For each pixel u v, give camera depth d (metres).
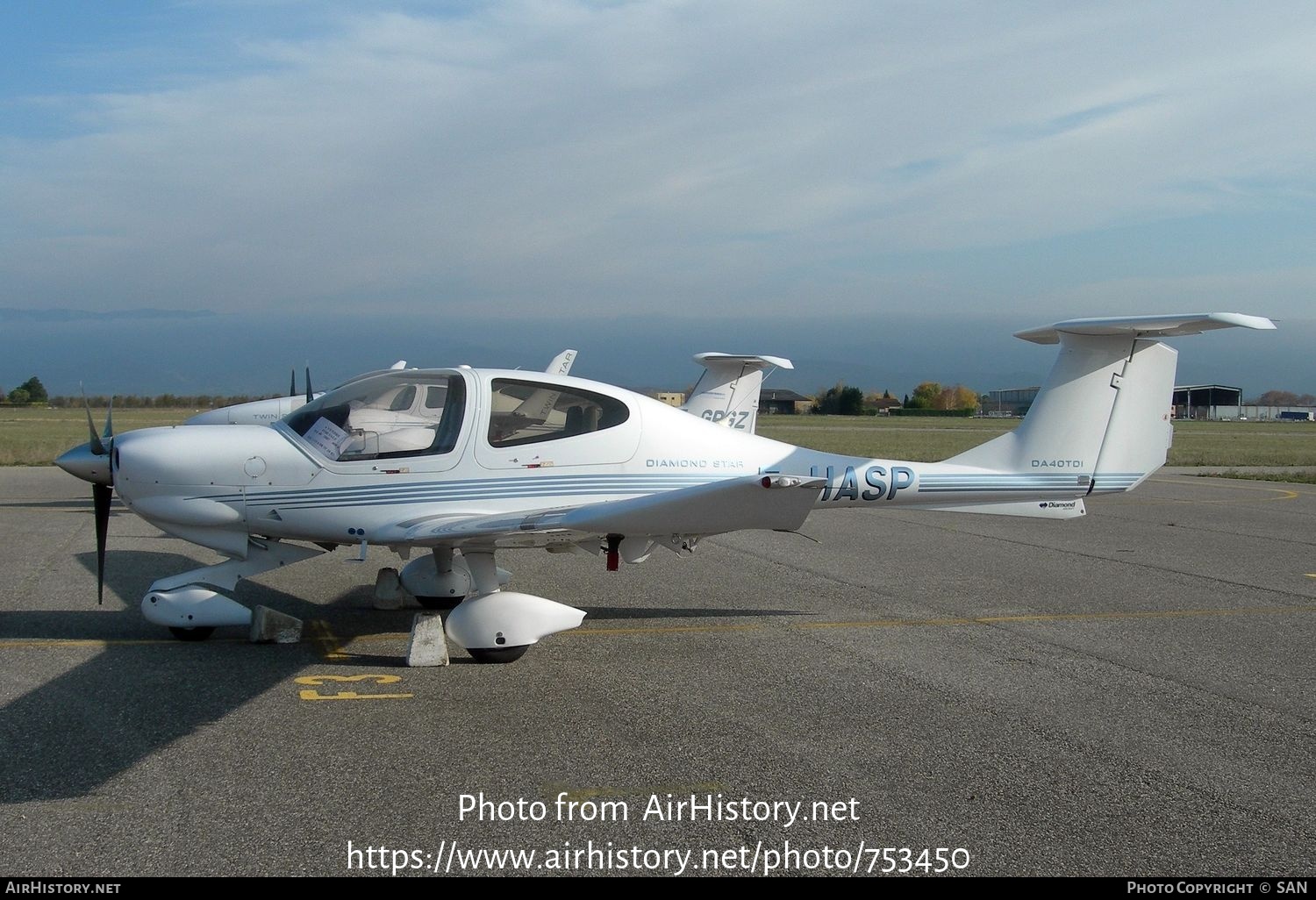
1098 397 6.95
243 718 4.50
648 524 4.99
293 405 13.75
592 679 5.27
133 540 10.14
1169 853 3.29
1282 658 5.94
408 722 4.49
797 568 8.96
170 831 3.30
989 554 10.08
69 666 5.35
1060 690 5.18
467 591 6.98
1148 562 9.59
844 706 4.83
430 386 6.21
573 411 6.36
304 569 8.54
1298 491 18.14
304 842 3.24
